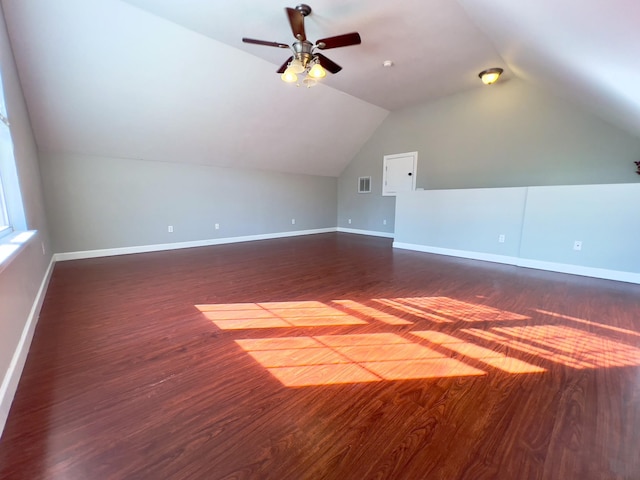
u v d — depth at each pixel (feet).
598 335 6.79
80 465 3.49
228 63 12.89
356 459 3.61
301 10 9.57
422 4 9.39
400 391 4.87
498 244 14.10
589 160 14.34
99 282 10.96
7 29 8.80
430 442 3.85
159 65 11.87
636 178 13.30
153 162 16.69
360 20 10.23
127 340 6.56
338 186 26.68
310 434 3.99
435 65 13.93
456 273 12.32
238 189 20.53
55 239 14.05
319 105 17.92
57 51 10.11
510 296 9.46
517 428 4.07
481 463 3.54
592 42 6.40
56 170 13.83
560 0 5.41
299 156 21.94
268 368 5.52
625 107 9.71
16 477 3.33
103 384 5.02
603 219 11.25
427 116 19.71
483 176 17.69
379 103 19.62
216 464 3.53
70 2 9.00
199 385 5.02
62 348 6.20
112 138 14.34
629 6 4.33
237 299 9.23
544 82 13.73
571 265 12.09
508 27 8.82
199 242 18.98
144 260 14.74
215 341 6.54
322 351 6.14
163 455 3.65
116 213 15.70
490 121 17.11
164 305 8.68
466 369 5.49
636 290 9.99
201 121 15.46
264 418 4.27
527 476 3.36
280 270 12.92
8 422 4.15
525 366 5.57
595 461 3.55
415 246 17.35
